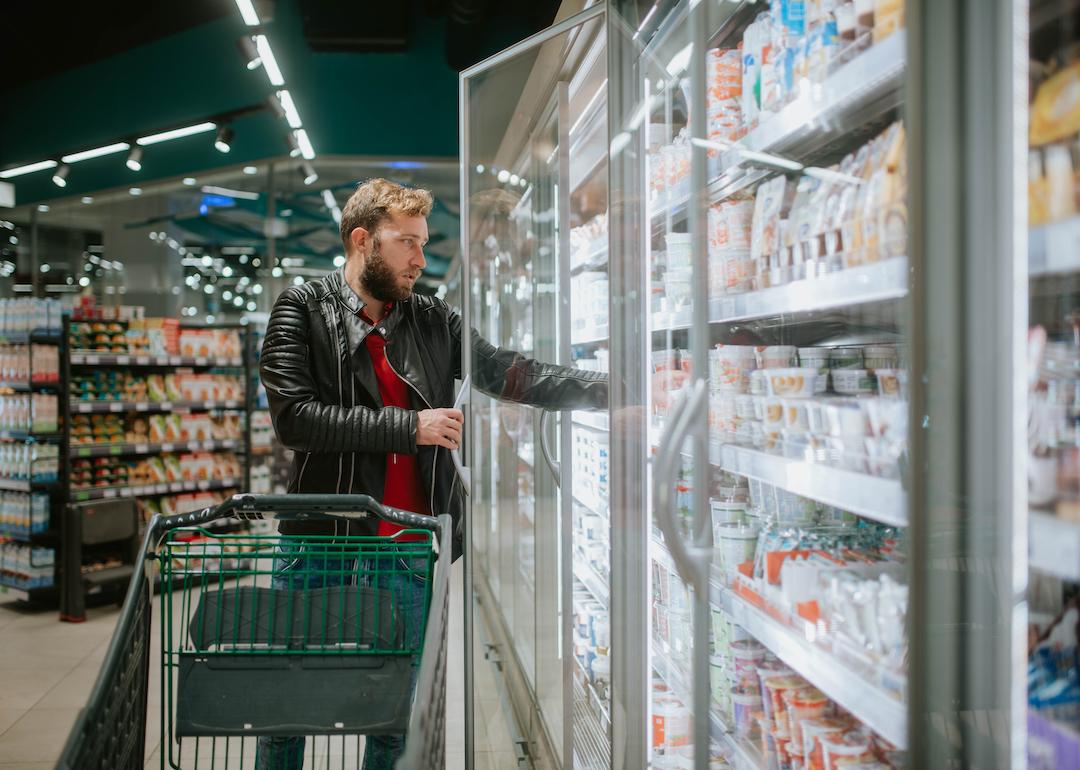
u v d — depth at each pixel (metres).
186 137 8.58
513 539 3.21
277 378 2.22
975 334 0.91
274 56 5.90
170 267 8.93
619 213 1.69
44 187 8.94
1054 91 0.83
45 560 5.07
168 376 5.78
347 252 2.39
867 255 1.07
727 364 1.51
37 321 5.14
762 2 1.43
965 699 0.92
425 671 1.27
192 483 5.89
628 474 1.67
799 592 1.29
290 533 2.22
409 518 1.83
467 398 2.40
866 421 1.09
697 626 1.42
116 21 7.87
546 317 2.45
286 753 2.03
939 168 0.93
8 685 3.78
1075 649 0.83
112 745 1.43
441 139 8.00
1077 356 0.82
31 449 5.07
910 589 0.96
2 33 7.96
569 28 2.03
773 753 1.50
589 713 2.22
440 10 7.45
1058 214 0.82
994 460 0.89
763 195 1.41
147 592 1.69
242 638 1.71
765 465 1.38
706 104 1.43
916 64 0.95
